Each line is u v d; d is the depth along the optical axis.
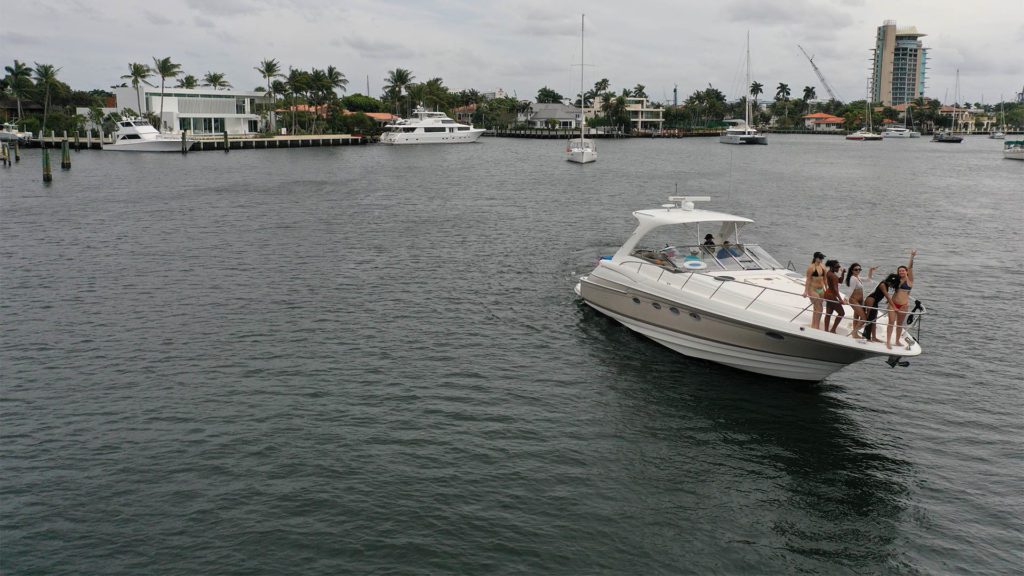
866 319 16.38
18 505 12.93
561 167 87.25
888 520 12.82
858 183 69.50
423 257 32.66
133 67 119.38
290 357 19.83
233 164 87.25
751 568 11.64
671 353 20.48
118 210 46.84
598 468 14.37
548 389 17.97
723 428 16.08
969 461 14.70
